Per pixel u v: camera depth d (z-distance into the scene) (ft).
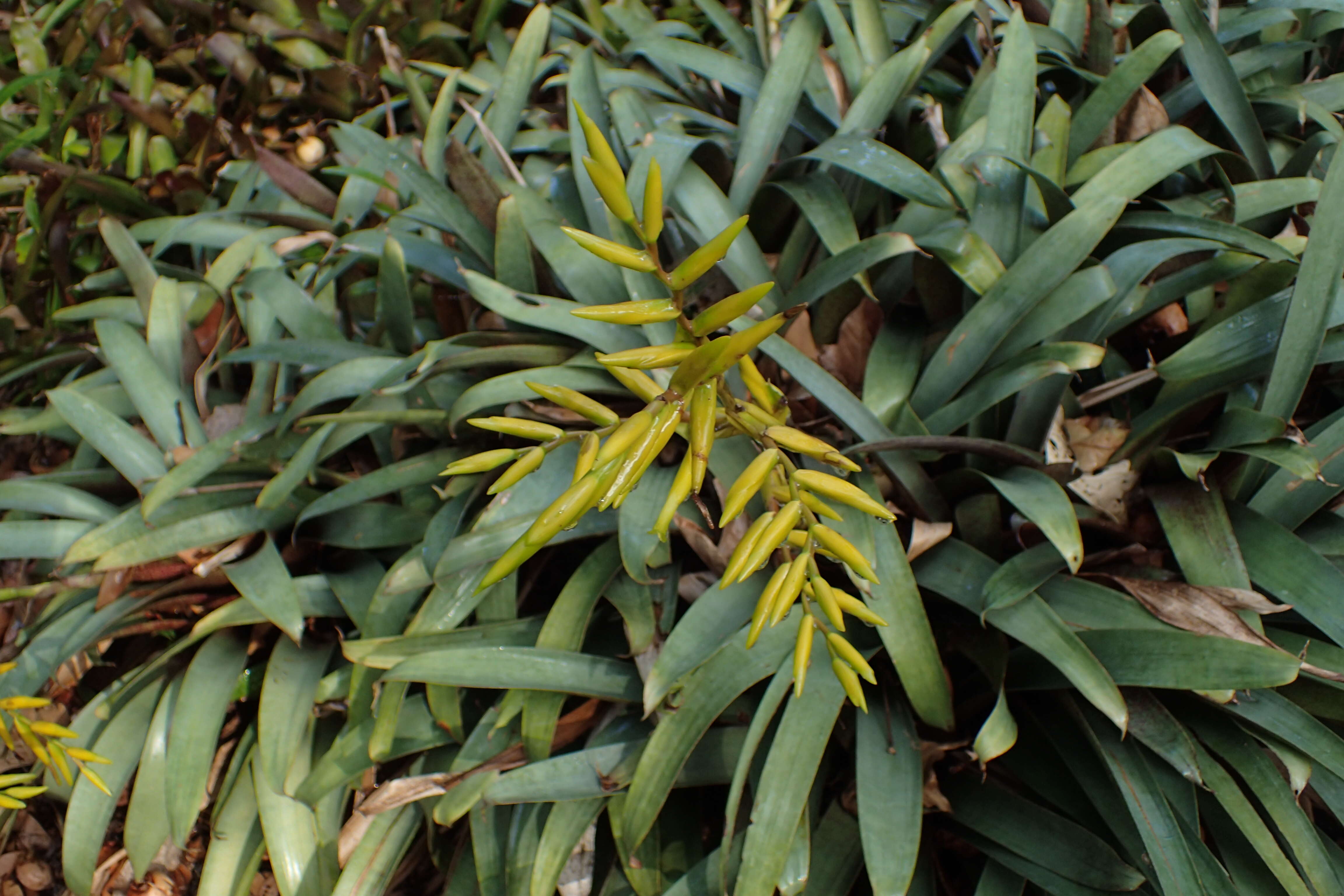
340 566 4.42
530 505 3.80
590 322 4.04
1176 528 3.58
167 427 4.64
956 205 4.05
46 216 5.70
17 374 5.44
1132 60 4.43
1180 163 4.06
